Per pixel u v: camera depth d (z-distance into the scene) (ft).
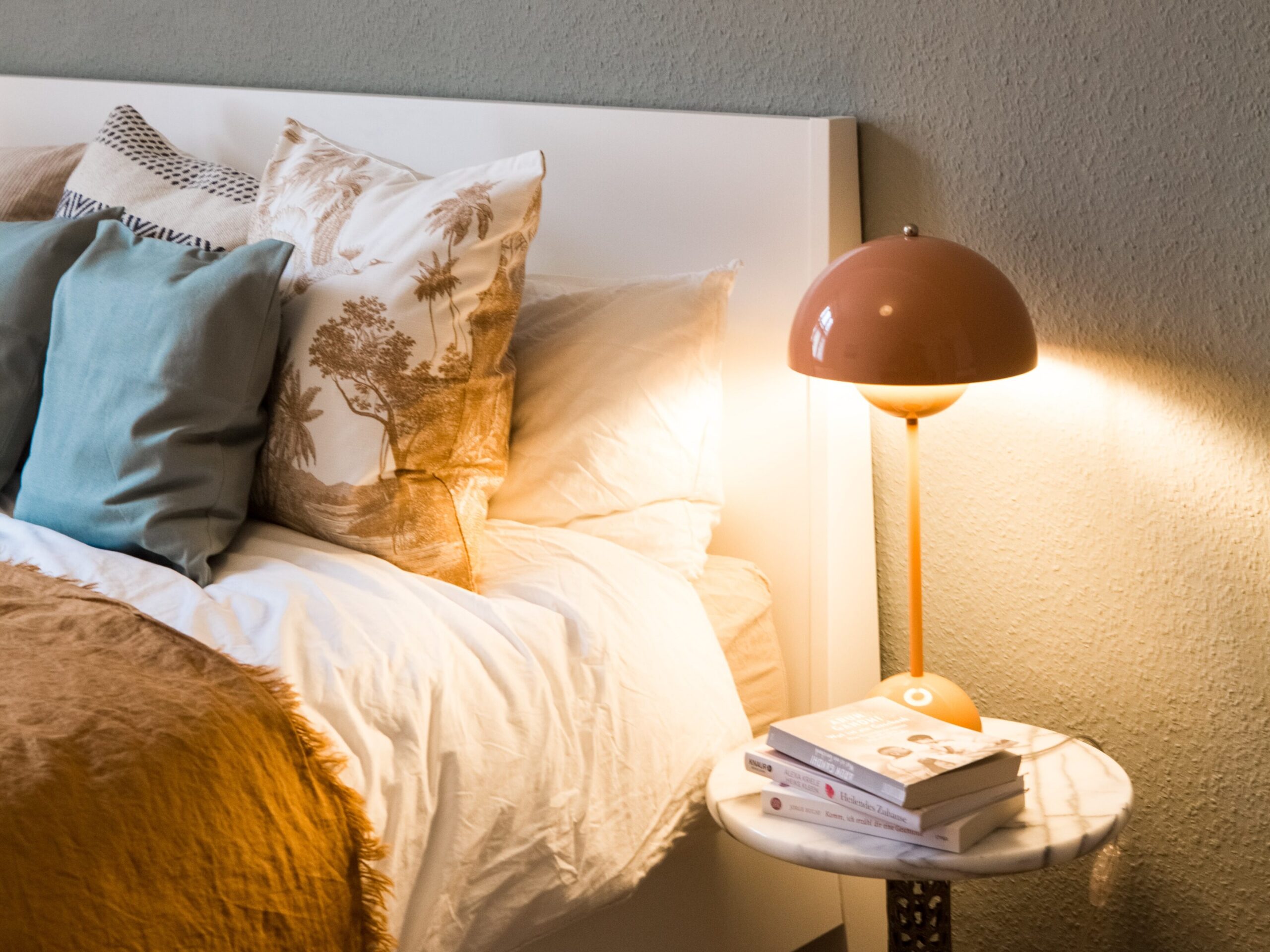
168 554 4.40
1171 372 4.72
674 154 5.77
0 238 5.54
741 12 5.67
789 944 5.23
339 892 3.27
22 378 5.24
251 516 5.06
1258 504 4.57
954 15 5.06
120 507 4.49
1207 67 4.47
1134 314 4.78
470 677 3.92
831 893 5.44
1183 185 4.58
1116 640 5.03
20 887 2.72
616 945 4.42
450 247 4.64
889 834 3.71
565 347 5.37
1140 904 5.12
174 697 3.32
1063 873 5.33
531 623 4.28
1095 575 5.05
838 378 3.98
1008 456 5.23
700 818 4.38
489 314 4.79
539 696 4.01
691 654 4.60
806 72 5.53
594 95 6.25
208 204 6.00
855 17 5.34
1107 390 4.89
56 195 6.99
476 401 4.83
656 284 5.42
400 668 3.79
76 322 4.84
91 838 2.87
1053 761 4.35
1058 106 4.85
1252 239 4.46
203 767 3.14
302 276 4.97
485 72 6.64
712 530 5.65
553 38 6.34
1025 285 5.05
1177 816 4.96
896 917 4.39
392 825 3.51
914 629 4.53
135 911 2.87
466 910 3.64
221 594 4.17
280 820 3.22
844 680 5.54
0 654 3.50
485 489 5.03
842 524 5.48
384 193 5.03
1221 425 4.62
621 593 4.65
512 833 3.77
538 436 5.27
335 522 4.59
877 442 5.65
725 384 5.71
